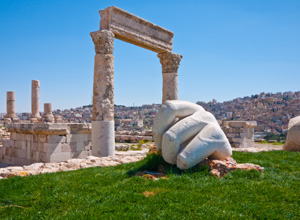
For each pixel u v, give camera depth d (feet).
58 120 120.47
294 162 33.47
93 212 17.61
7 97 110.01
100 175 26.84
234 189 21.59
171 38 58.13
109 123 42.88
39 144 46.83
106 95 42.91
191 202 18.93
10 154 54.08
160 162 29.66
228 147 27.53
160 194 20.51
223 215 16.81
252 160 33.50
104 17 45.65
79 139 48.55
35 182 25.05
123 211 17.88
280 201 19.52
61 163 36.11
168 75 57.93
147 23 51.49
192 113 29.50
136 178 24.88
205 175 25.43
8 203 20.53
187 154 26.27
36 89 107.96
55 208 18.78
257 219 16.78
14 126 51.34
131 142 81.87
